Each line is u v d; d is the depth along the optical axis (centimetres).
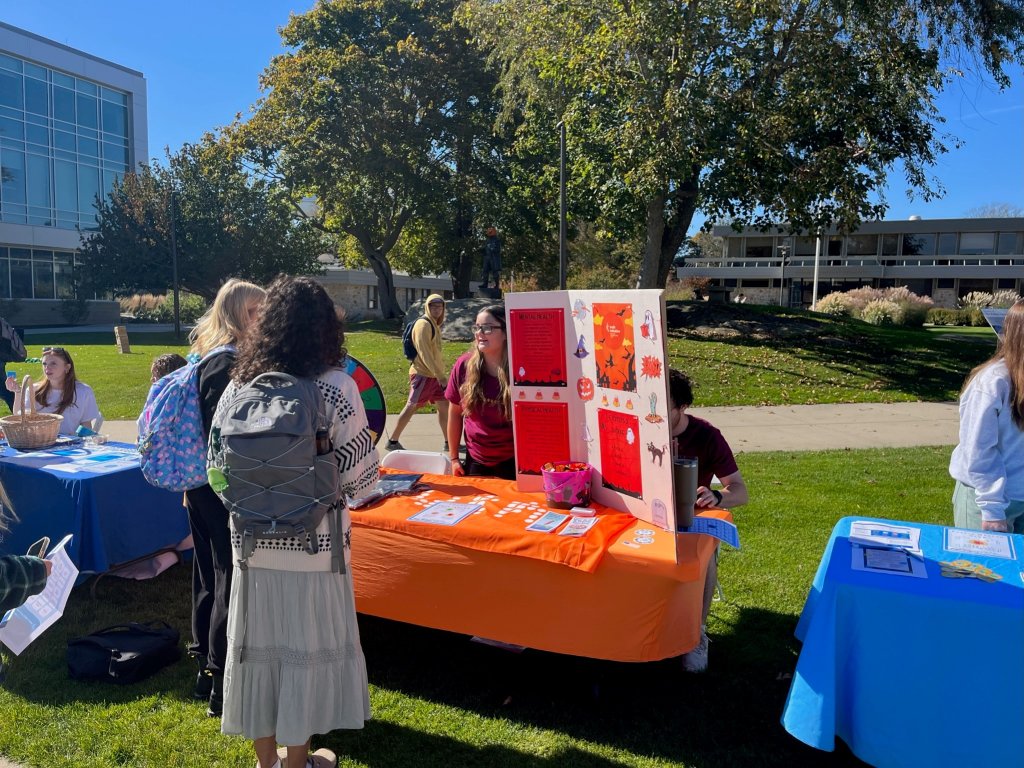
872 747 252
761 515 580
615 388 308
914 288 4541
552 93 1695
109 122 4281
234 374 253
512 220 2791
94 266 3391
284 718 247
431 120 2598
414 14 2612
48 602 238
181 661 368
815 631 260
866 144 1509
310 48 2638
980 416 299
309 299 251
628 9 1412
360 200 2698
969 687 238
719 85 1483
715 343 1628
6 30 3681
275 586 248
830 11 1469
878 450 853
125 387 1295
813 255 4788
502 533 302
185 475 295
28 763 286
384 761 287
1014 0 1538
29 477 421
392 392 1214
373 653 373
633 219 1691
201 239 3291
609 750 292
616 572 285
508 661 365
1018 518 308
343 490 255
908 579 253
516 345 346
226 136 2866
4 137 3747
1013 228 4450
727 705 323
